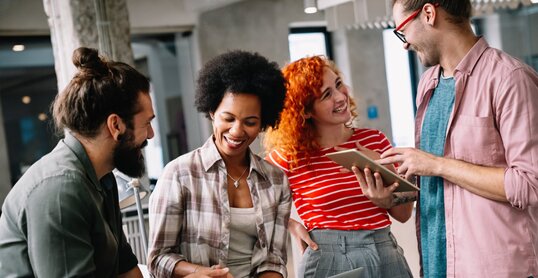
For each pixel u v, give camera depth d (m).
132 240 3.84
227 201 2.12
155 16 6.66
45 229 1.67
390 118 8.23
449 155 2.17
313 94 2.45
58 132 1.89
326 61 2.54
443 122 2.18
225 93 2.06
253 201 2.18
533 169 1.93
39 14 6.21
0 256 1.73
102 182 1.92
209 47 6.91
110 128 1.78
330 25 4.75
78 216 1.70
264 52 7.25
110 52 4.52
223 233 2.11
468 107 2.10
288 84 2.48
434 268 2.26
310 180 2.51
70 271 1.67
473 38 2.13
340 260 2.45
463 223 2.14
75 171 1.73
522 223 2.07
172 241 2.11
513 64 2.02
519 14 8.09
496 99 2.02
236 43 7.07
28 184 1.71
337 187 2.47
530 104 1.96
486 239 2.09
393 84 8.27
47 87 6.54
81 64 1.80
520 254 2.07
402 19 2.14
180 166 2.13
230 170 2.19
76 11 4.41
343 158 2.26
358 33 8.01
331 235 2.47
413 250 3.68
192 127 7.01
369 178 2.29
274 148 2.61
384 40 8.18
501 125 2.02
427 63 2.19
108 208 1.93
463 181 2.05
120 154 1.84
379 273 2.43
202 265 2.12
